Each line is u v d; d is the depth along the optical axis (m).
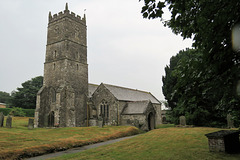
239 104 7.39
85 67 40.84
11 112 45.75
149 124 38.44
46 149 16.42
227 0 4.95
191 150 11.93
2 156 13.34
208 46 5.21
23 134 21.88
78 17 41.50
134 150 13.52
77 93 37.69
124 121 36.88
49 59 39.12
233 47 4.84
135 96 46.16
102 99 39.09
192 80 5.96
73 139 20.75
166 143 15.10
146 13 5.84
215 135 11.14
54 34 39.62
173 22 6.21
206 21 5.51
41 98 36.00
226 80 5.34
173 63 35.84
